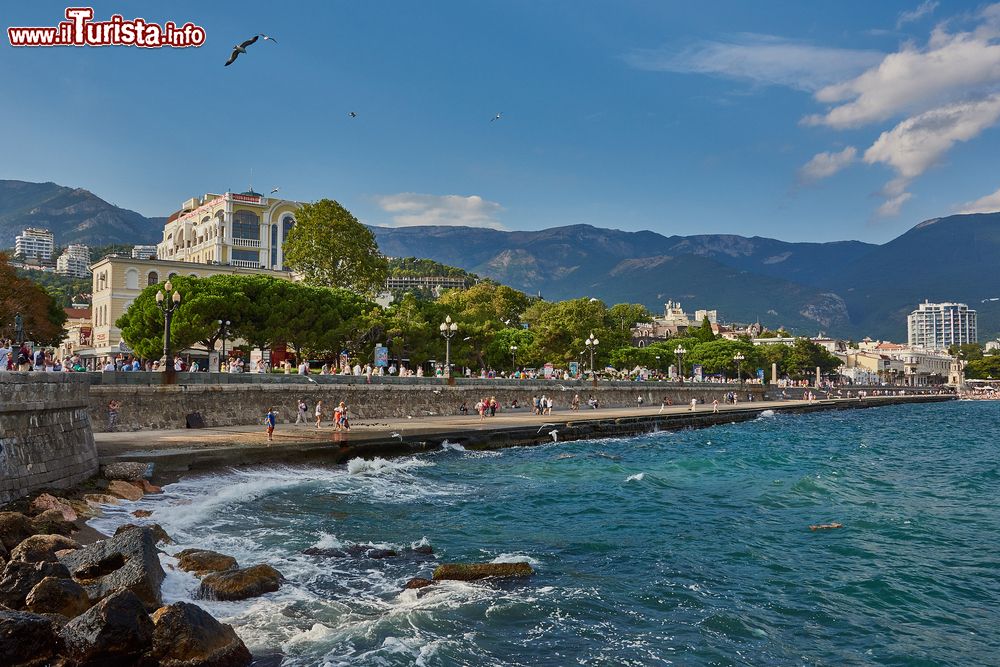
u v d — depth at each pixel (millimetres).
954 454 45781
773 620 14031
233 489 23922
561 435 46188
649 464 37469
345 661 11109
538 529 21078
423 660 11312
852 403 123000
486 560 17281
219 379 38625
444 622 12930
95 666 9469
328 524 20375
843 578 16797
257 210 94938
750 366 146875
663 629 13281
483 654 11727
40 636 9312
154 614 10375
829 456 43031
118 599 9969
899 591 15914
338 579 15047
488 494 26688
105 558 12328
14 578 10898
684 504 25672
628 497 26781
